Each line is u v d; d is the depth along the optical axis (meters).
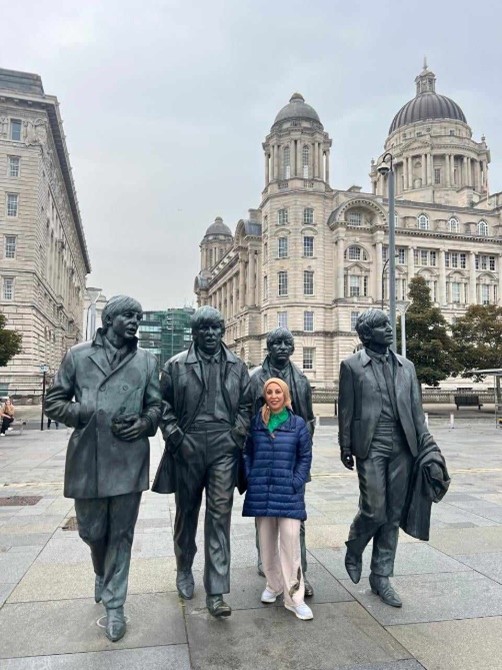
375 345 4.38
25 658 3.34
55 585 4.53
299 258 63.50
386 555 4.29
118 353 3.81
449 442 17.52
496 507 7.58
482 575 4.79
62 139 57.00
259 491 4.08
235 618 3.92
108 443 3.67
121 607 3.69
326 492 8.67
